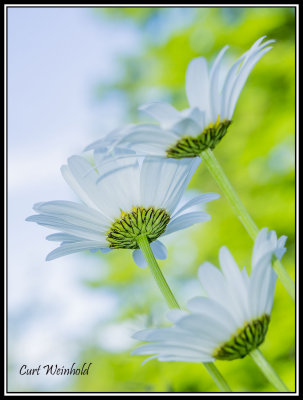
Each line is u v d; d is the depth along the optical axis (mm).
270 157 1094
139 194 300
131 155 284
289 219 1001
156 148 281
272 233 277
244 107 1132
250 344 265
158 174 297
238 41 1119
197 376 796
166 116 277
